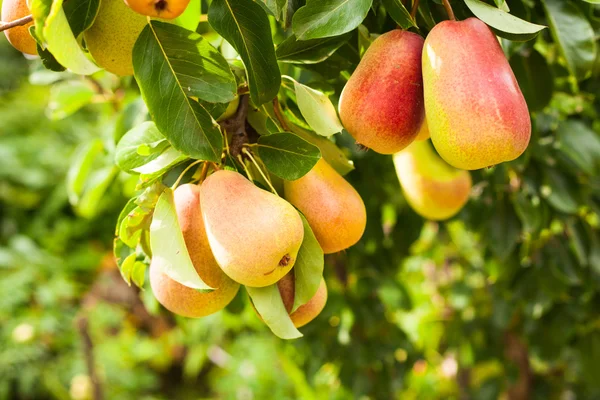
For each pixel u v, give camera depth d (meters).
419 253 1.89
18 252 2.43
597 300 1.41
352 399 1.53
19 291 2.32
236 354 2.19
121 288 2.49
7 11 0.81
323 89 0.94
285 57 0.84
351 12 0.78
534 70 1.00
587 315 1.42
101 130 1.48
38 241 2.66
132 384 2.57
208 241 0.78
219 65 0.78
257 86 0.81
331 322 1.49
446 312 1.92
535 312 1.36
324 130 0.81
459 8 0.85
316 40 0.84
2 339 2.42
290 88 0.87
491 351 1.70
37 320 2.32
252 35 0.80
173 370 3.32
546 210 1.21
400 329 1.56
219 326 1.88
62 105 1.35
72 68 0.72
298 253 0.80
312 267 0.80
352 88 0.80
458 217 1.39
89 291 2.45
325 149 0.88
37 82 1.35
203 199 0.78
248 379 2.12
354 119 0.79
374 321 1.43
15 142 2.77
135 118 1.10
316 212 0.81
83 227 2.58
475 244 1.74
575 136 1.11
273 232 0.75
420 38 0.79
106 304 2.44
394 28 0.86
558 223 1.35
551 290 1.30
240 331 2.06
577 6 0.94
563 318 1.41
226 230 0.75
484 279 1.74
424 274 2.08
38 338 2.42
